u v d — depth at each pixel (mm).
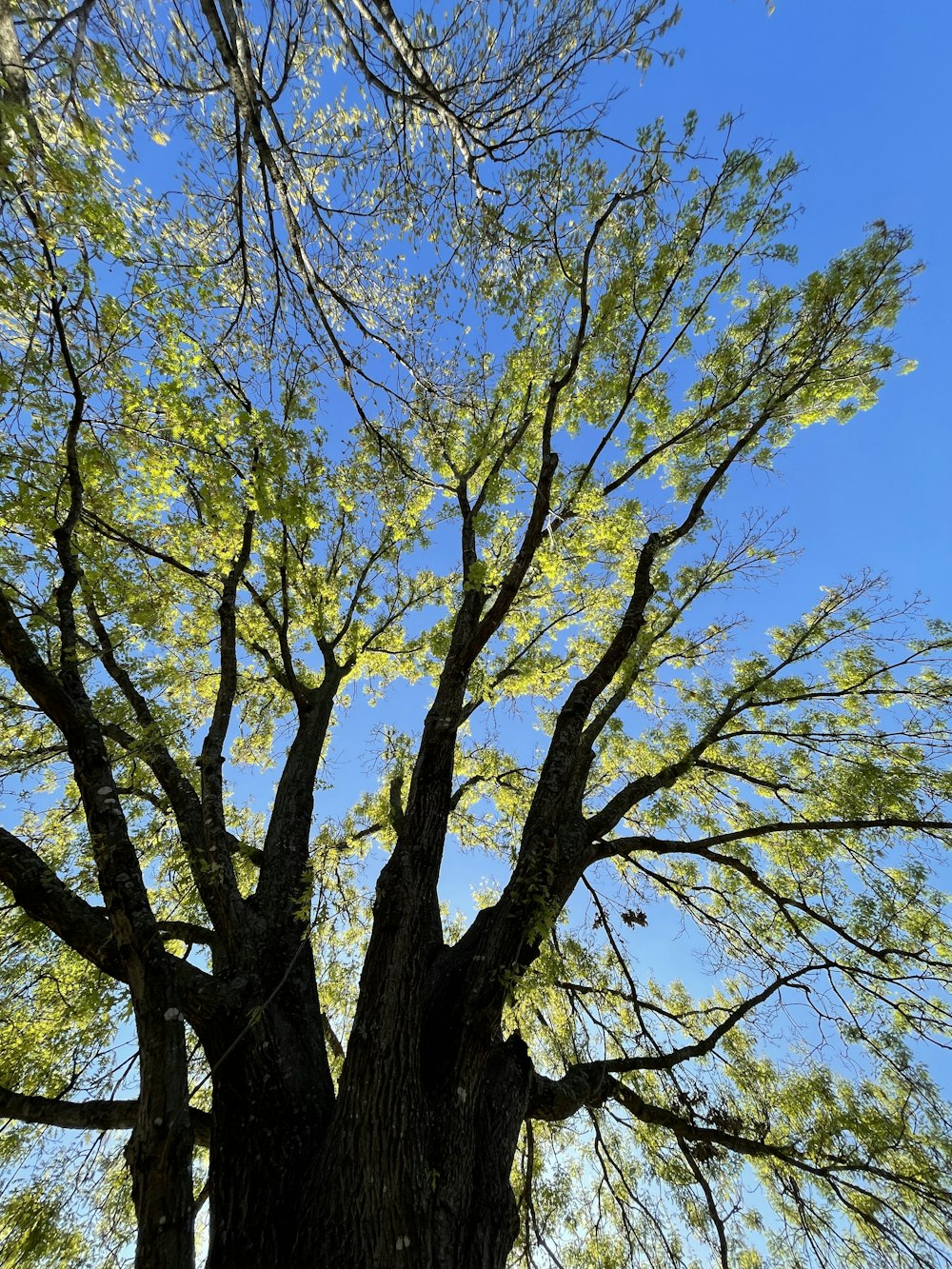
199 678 8023
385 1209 3293
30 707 6055
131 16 4445
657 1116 5078
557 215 5562
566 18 4367
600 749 7949
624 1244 6129
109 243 4086
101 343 4559
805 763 7258
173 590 6855
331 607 8555
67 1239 5094
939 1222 5191
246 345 6027
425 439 7367
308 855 5793
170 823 6555
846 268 6516
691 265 6602
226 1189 3600
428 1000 4457
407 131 5055
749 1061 6465
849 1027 5621
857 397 7035
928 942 6098
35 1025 5414
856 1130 5160
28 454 4598
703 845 5711
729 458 6355
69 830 6293
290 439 5863
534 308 6629
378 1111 3570
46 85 4191
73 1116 3943
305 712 7191
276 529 7531
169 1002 3508
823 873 6828
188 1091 3377
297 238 4996
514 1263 6023
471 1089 3977
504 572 8055
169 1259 2912
